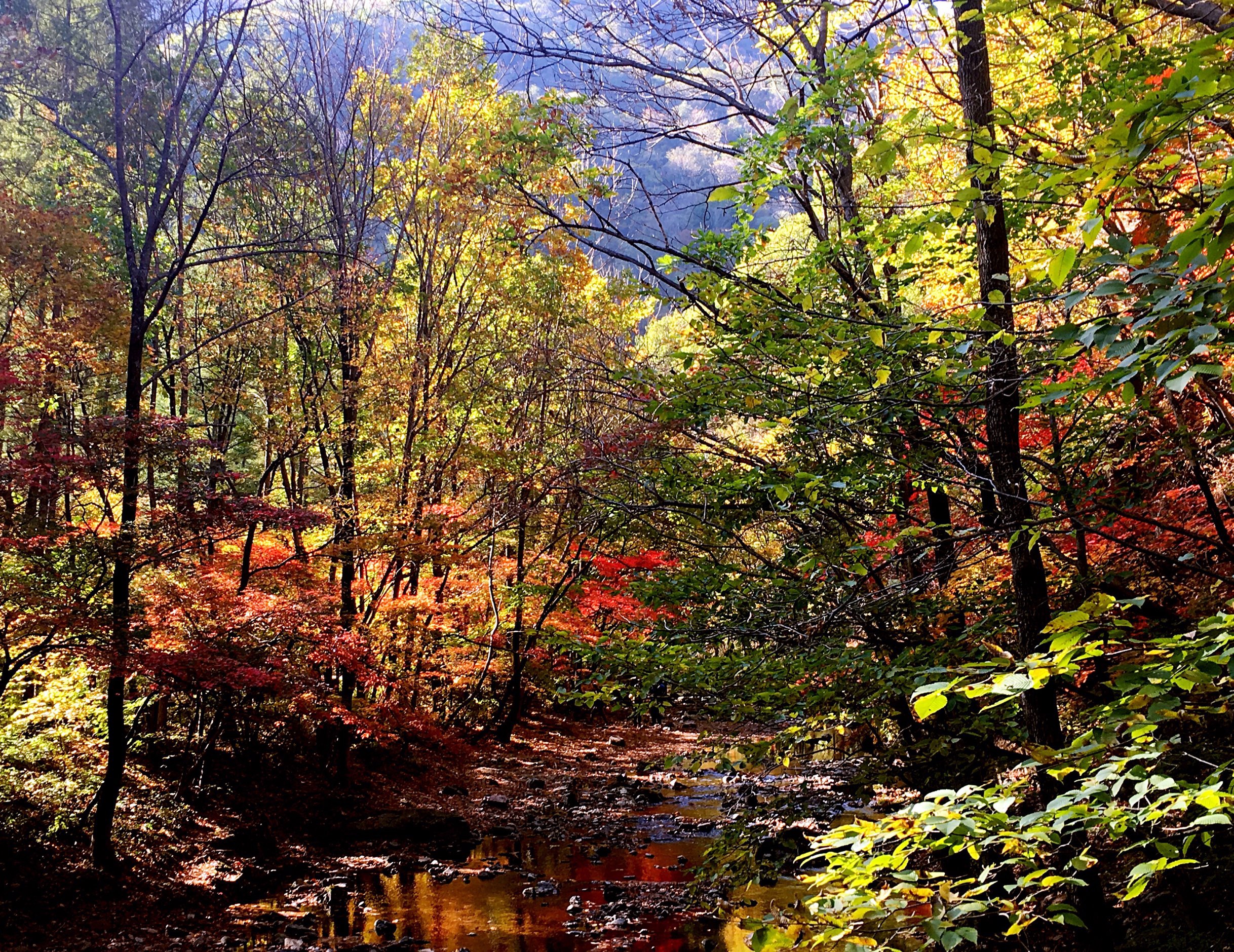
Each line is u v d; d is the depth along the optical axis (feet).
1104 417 21.11
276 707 53.83
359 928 35.12
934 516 23.47
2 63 45.80
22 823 35.65
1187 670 8.27
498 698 82.58
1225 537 18.98
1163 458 21.62
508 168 22.77
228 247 46.09
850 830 9.13
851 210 26.08
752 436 28.86
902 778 22.82
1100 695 18.04
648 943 33.47
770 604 21.45
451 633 61.52
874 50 17.04
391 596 59.11
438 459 57.21
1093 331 8.07
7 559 38.04
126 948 31.40
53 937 30.91
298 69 64.59
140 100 49.26
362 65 67.41
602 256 65.00
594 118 25.03
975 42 18.49
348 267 53.78
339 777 53.36
